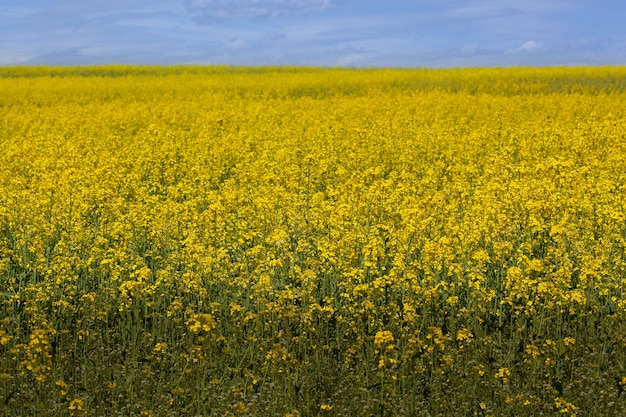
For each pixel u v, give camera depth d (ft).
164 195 50.11
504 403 22.71
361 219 37.76
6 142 64.18
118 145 64.39
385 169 56.90
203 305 29.63
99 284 30.71
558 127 65.87
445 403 22.50
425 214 37.04
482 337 27.20
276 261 28.81
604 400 22.71
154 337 27.78
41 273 31.45
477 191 40.11
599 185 43.24
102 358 25.88
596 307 28.78
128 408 22.44
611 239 35.12
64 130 72.90
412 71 183.52
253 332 27.40
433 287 30.76
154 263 35.35
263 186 46.57
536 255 34.65
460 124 75.46
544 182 39.99
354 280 31.17
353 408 22.53
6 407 21.31
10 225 36.04
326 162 53.62
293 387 23.53
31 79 156.76
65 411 21.76
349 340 27.81
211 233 35.42
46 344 23.09
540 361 24.61
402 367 24.04
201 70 209.46
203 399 22.67
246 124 78.07
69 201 39.40
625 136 62.75
